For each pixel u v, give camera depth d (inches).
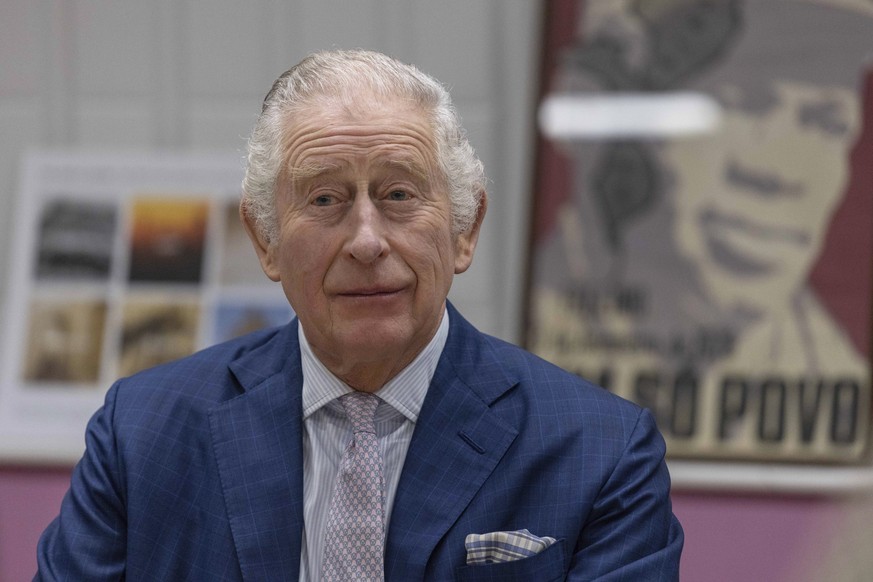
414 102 115.2
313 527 116.6
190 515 117.7
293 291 116.5
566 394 123.3
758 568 261.0
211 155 283.6
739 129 266.1
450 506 114.5
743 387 263.0
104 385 278.8
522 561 110.5
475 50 277.0
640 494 116.1
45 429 278.5
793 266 264.1
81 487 122.3
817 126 264.7
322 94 114.6
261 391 123.0
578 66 270.4
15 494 280.4
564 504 115.2
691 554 263.4
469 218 121.0
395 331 113.2
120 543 119.3
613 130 269.1
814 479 259.3
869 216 262.7
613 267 267.4
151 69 287.0
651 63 268.8
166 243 282.2
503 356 127.6
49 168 286.8
